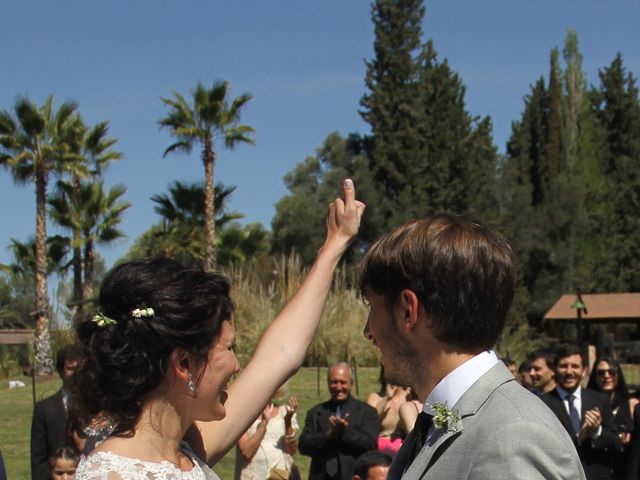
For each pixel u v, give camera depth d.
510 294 1.90
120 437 1.83
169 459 1.85
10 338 24.30
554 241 44.06
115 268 1.87
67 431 4.38
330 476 6.51
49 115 25.97
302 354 2.28
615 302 26.42
